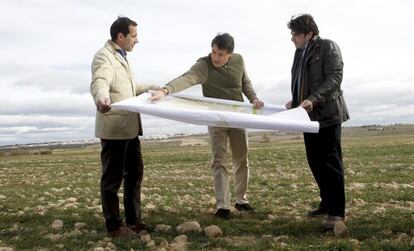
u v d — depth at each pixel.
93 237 6.75
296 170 18.88
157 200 10.87
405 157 23.89
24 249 6.24
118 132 6.61
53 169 26.50
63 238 6.77
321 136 6.97
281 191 11.77
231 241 6.49
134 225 7.18
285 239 6.36
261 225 7.44
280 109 8.04
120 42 6.84
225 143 8.26
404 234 6.14
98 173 21.77
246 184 8.81
